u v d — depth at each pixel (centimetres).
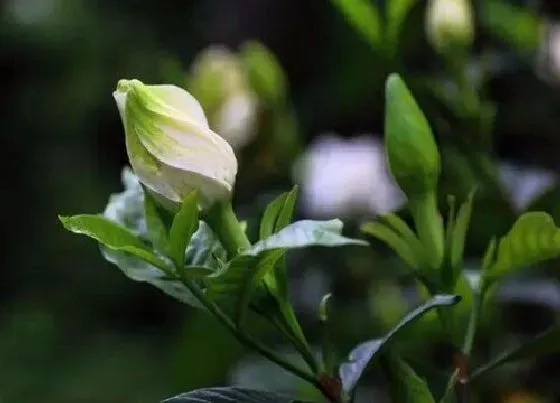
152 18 282
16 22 290
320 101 115
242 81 93
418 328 85
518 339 88
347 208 100
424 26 94
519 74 93
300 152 97
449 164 83
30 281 270
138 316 250
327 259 99
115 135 289
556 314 87
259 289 67
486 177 82
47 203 281
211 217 66
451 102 84
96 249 266
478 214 82
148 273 69
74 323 249
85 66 287
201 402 66
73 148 289
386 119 70
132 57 279
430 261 69
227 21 157
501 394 88
